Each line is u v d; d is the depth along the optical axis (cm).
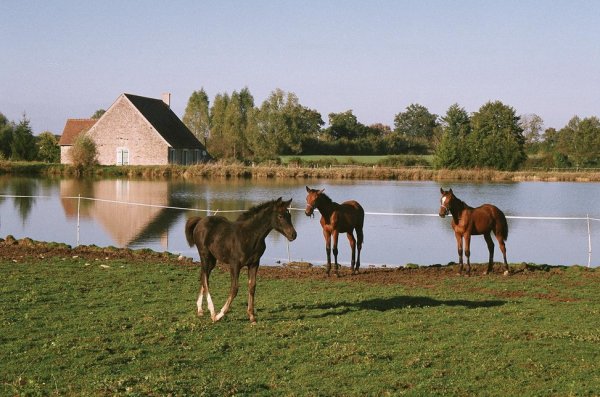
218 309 1310
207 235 1201
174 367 940
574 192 6019
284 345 1057
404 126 18912
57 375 902
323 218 1814
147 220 3444
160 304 1345
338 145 12619
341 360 980
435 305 1382
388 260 2375
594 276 1780
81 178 7219
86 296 1402
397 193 5600
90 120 9438
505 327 1186
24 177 7194
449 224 3450
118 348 1023
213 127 12256
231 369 939
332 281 1694
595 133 10412
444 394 854
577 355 1015
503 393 859
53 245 2155
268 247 2644
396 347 1051
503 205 4759
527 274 1827
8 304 1295
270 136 10700
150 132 8388
